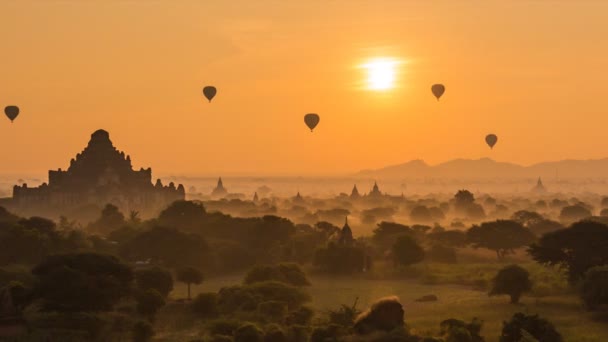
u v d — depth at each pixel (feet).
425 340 241.76
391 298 241.14
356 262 485.15
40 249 473.67
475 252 579.89
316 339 252.62
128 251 506.07
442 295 396.98
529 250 417.49
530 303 361.71
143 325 286.05
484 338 281.95
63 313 297.12
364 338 233.14
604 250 394.93
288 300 339.77
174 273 478.59
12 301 304.50
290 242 554.05
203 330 302.25
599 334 292.20
